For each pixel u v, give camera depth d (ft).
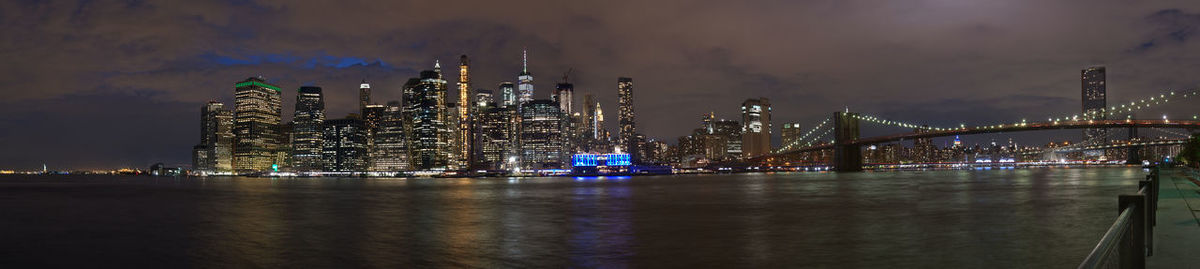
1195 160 437.58
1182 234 59.26
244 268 87.81
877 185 395.96
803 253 84.94
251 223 157.17
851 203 195.42
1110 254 19.42
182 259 97.96
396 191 436.76
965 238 94.43
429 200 277.23
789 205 192.24
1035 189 264.93
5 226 164.04
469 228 131.85
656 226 128.26
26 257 106.52
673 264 78.95
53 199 344.28
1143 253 27.78
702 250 90.27
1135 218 27.71
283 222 158.51
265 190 501.97
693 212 168.55
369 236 120.16
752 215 153.69
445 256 91.25
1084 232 97.91
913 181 491.31
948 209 156.35
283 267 87.20
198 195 390.83
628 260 82.94
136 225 160.15
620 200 246.06
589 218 153.69
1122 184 306.55
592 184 588.50
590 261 82.84
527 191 393.09
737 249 90.43
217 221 166.91
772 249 89.61
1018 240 90.17
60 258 104.83
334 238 118.01
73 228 156.35
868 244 91.66
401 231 128.57
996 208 154.20
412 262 87.10
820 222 129.49
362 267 84.58
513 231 123.65
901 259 77.30
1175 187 154.92
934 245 88.22
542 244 101.35
